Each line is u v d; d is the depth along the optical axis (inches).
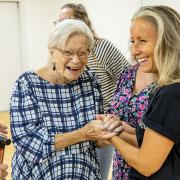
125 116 61.9
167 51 44.5
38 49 275.4
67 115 58.6
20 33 266.7
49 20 274.4
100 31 220.1
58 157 56.7
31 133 55.5
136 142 53.5
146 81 60.7
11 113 56.5
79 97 60.1
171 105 43.6
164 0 163.9
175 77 44.4
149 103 48.4
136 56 49.3
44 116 56.8
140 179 49.4
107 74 87.4
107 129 54.3
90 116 60.1
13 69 267.7
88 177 58.4
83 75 61.4
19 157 57.9
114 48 87.7
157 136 44.5
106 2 210.2
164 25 44.8
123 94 63.2
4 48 261.9
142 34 46.6
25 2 263.6
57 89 58.7
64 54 54.2
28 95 56.4
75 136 55.6
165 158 45.7
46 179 55.9
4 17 258.4
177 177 46.0
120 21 200.2
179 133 43.8
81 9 89.4
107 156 84.7
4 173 57.4
